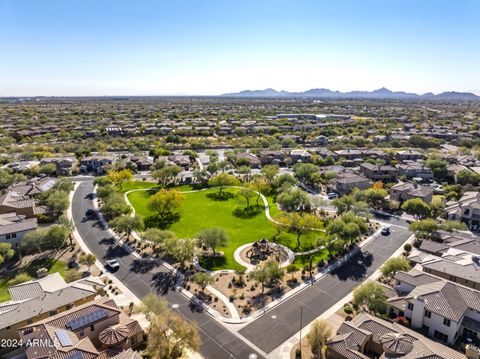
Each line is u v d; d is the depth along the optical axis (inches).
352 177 4943.4
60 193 4156.0
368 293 2290.8
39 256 3090.6
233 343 2036.2
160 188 5123.0
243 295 2509.8
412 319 2132.1
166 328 2001.7
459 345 1991.9
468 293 2156.7
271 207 4399.6
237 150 7066.9
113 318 2038.6
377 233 3585.1
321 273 2827.3
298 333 2122.3
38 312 2049.7
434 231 3307.1
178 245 2970.0
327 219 3951.8
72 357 1680.6
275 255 3122.5
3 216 3494.1
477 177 5044.3
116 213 3882.9
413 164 5713.6
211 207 4397.1
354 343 1859.0
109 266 2886.3
